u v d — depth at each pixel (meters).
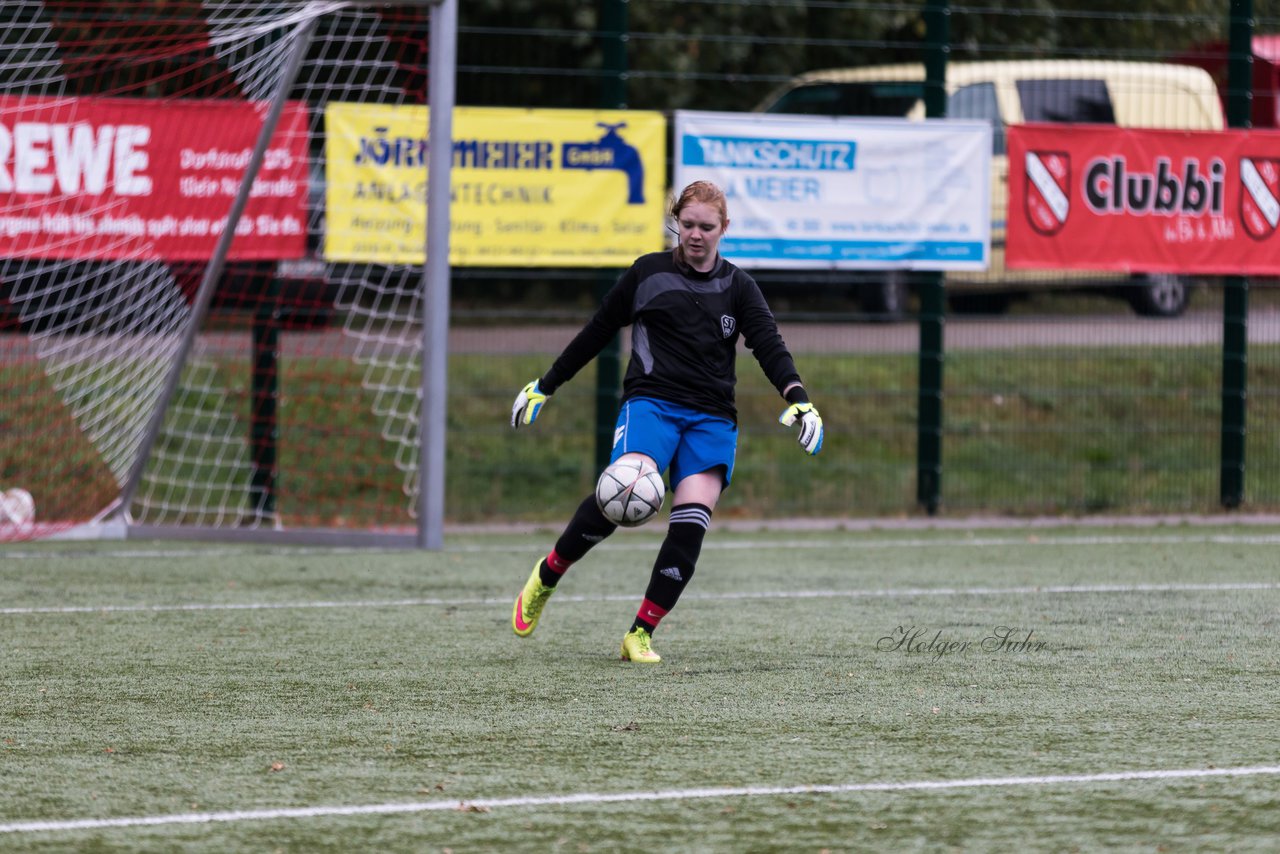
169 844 14.38
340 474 42.31
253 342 40.03
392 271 40.69
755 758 17.52
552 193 40.47
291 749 17.94
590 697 20.77
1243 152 45.03
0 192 36.66
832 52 62.31
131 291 38.69
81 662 23.19
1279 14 54.12
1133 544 38.97
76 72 39.22
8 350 38.91
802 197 42.12
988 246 43.53
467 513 42.41
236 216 36.34
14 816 15.24
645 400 23.14
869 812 15.37
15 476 39.12
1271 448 47.50
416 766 17.16
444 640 25.23
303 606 28.64
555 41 47.09
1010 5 55.16
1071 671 22.72
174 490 42.03
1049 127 43.81
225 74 38.72
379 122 39.09
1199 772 16.88
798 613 28.28
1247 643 25.17
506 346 43.66
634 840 14.50
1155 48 54.78
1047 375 47.56
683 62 58.66
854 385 46.34
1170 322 45.75
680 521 23.31
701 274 23.23
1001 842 14.44
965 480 46.22
